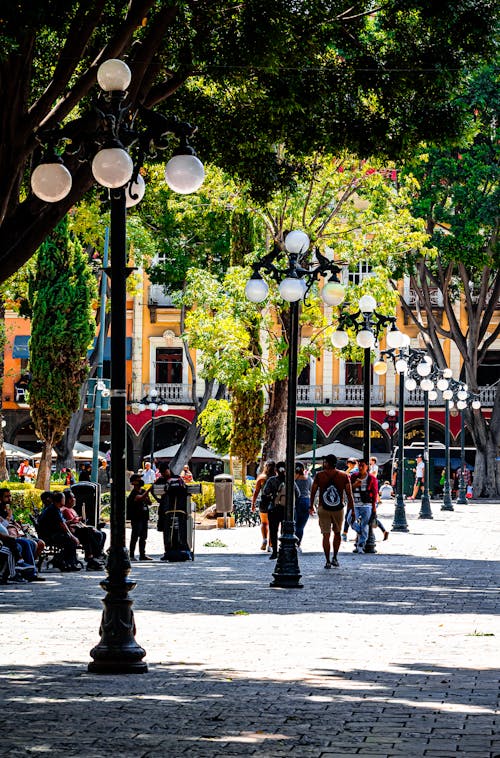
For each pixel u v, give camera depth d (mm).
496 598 17359
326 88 20016
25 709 8836
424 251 40250
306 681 10070
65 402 36875
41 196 11641
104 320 42844
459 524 38625
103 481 53656
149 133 11125
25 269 41250
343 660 11305
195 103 20562
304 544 29578
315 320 40750
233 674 10477
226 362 39938
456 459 65750
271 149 22125
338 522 22344
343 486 22375
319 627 13859
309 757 7250
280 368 40000
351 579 20281
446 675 10398
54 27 15305
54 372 36781
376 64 20156
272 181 21703
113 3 17484
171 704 9047
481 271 58031
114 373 10977
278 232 39031
